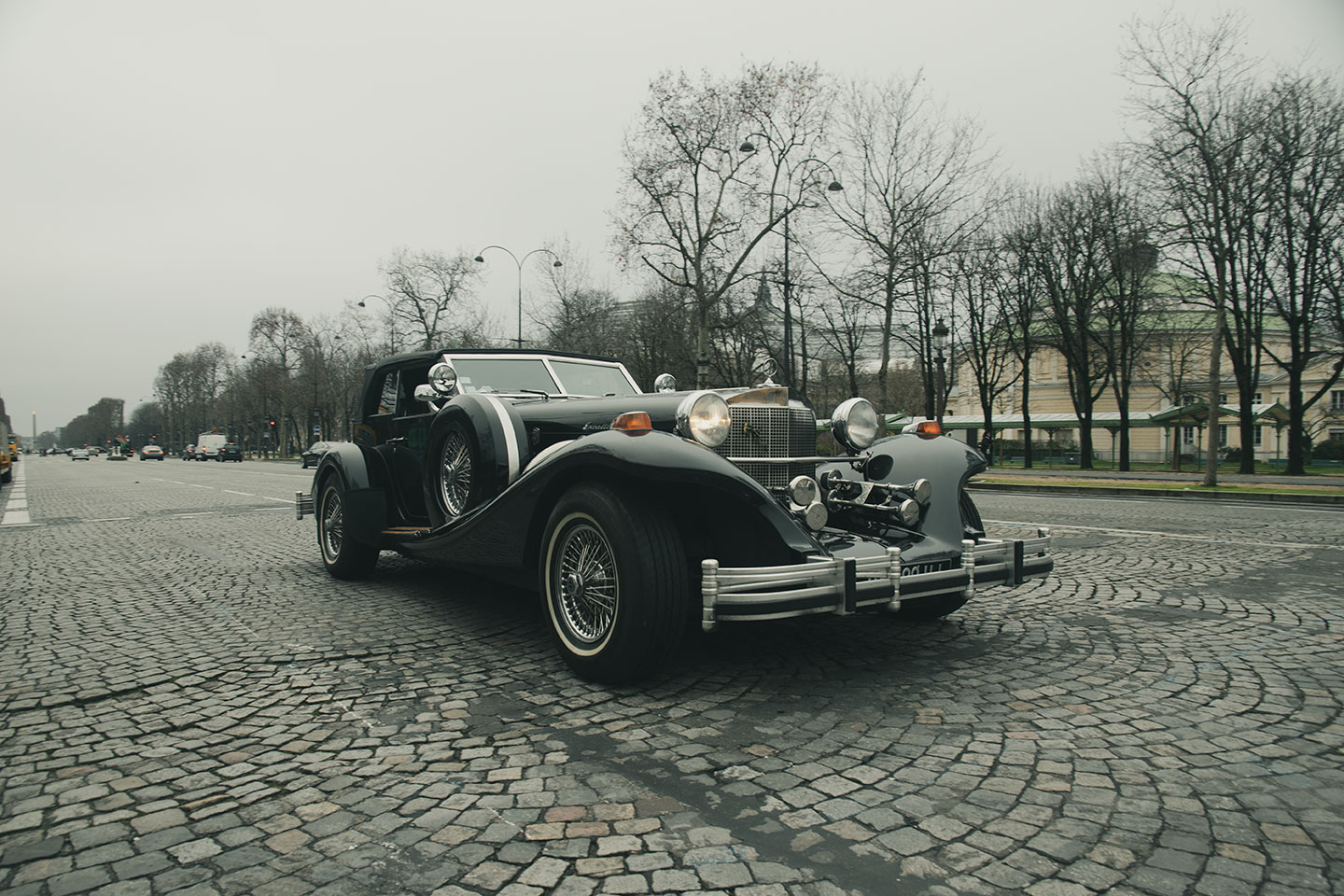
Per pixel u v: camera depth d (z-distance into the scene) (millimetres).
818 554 3363
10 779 2582
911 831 2180
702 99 25750
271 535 9523
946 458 4148
